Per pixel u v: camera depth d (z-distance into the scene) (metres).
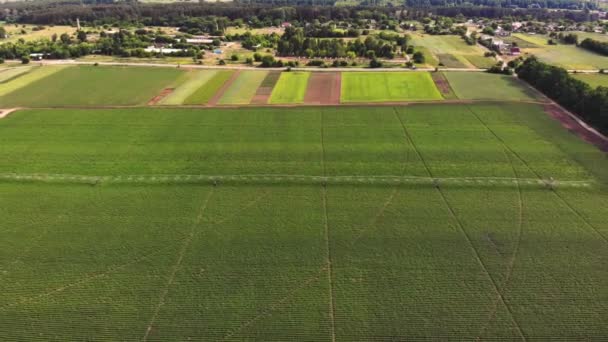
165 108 91.56
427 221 51.94
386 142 72.88
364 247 47.75
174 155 68.56
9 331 37.81
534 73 106.06
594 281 42.56
